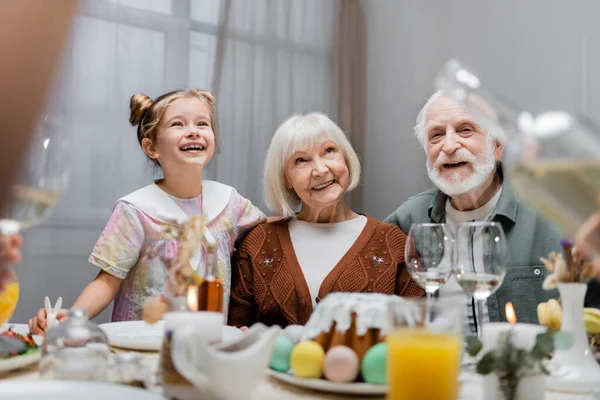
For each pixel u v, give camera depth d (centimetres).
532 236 165
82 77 271
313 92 340
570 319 82
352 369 75
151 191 181
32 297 259
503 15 291
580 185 49
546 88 271
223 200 183
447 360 59
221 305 82
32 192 54
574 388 78
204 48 307
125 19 283
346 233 174
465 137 174
